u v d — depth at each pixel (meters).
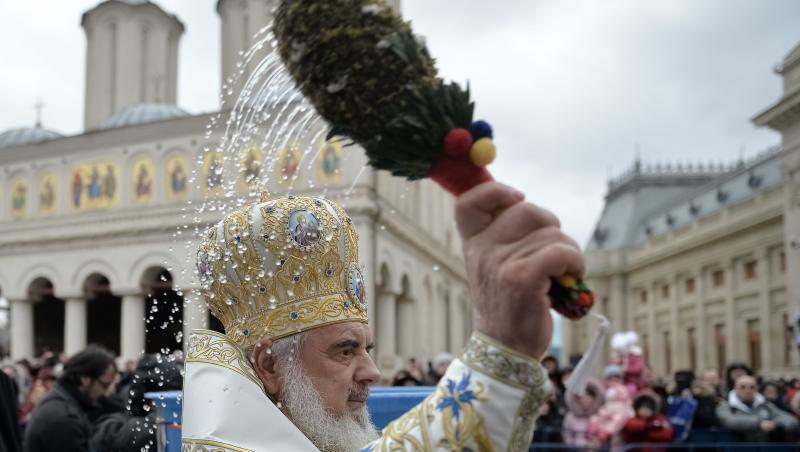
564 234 0.91
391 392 2.24
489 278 0.92
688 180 56.28
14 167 27.66
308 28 0.93
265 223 1.42
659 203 55.62
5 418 3.49
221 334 1.40
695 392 7.32
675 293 44.44
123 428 2.80
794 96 25.45
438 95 0.91
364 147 0.97
